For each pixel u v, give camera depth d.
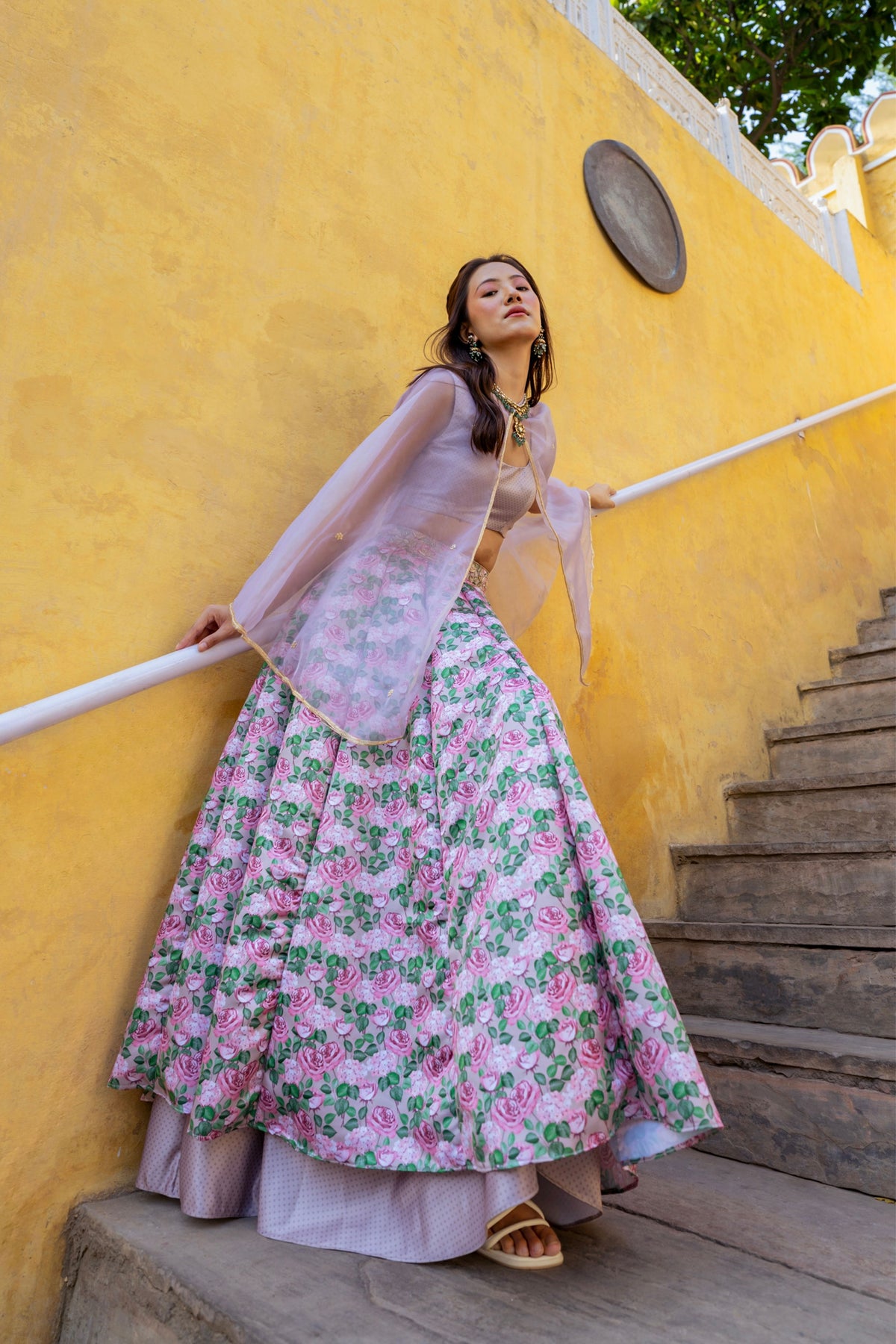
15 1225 1.25
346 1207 1.18
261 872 1.29
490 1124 1.02
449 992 1.19
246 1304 1.00
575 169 2.90
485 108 2.60
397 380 2.08
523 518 1.97
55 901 1.37
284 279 1.91
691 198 3.52
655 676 2.61
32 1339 1.23
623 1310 1.00
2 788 1.35
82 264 1.59
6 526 1.42
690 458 3.04
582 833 1.17
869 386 4.43
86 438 1.54
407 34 2.40
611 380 2.79
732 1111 1.60
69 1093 1.33
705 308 3.38
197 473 1.67
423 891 1.28
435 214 2.32
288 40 2.07
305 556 1.49
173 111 1.80
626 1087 1.09
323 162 2.07
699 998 1.97
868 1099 1.44
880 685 3.04
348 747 1.40
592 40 3.26
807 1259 1.14
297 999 1.24
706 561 2.98
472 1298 1.02
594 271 2.85
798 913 2.14
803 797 2.51
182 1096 1.25
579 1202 1.18
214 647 1.50
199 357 1.73
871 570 4.01
